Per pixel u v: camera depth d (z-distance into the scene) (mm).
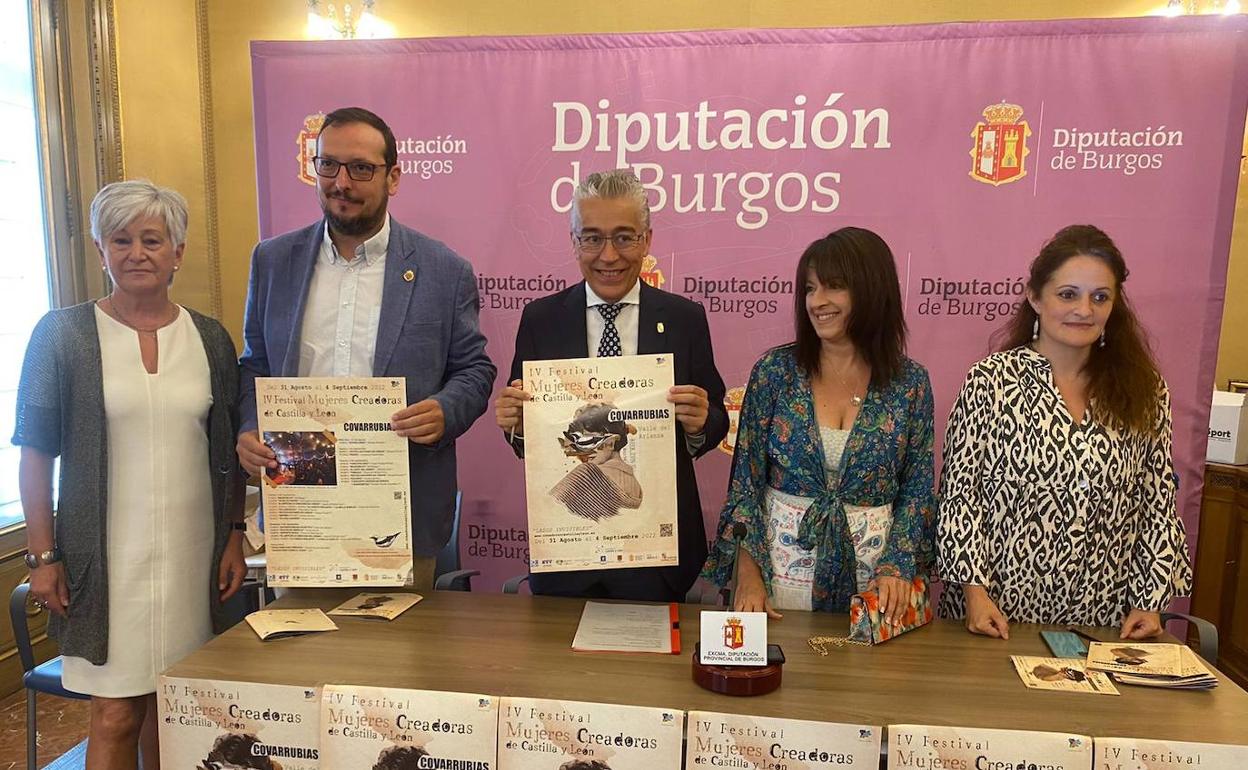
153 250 1583
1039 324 1586
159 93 3553
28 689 1771
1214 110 2188
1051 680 1272
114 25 3227
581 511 1479
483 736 1193
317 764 1251
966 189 2338
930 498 1568
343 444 1529
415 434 1534
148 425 1629
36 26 2875
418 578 1760
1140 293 2281
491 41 2520
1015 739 1101
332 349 1735
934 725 1126
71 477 1597
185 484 1682
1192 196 2225
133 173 3406
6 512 2736
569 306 1765
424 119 2582
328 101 2613
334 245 1726
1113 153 2250
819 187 2414
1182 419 2295
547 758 1186
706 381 1756
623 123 2490
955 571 1500
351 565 1541
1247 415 2838
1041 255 1533
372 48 2574
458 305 1775
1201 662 1328
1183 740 1091
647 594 1742
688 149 2469
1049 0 3201
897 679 1278
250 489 3402
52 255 2955
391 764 1214
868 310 1484
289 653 1371
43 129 2910
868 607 1420
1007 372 1534
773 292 2482
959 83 2303
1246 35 2150
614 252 1608
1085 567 1514
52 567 1605
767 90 2402
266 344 1762
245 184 3928
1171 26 2186
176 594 1669
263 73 2629
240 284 4008
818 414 1577
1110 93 2232
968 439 1533
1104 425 1488
